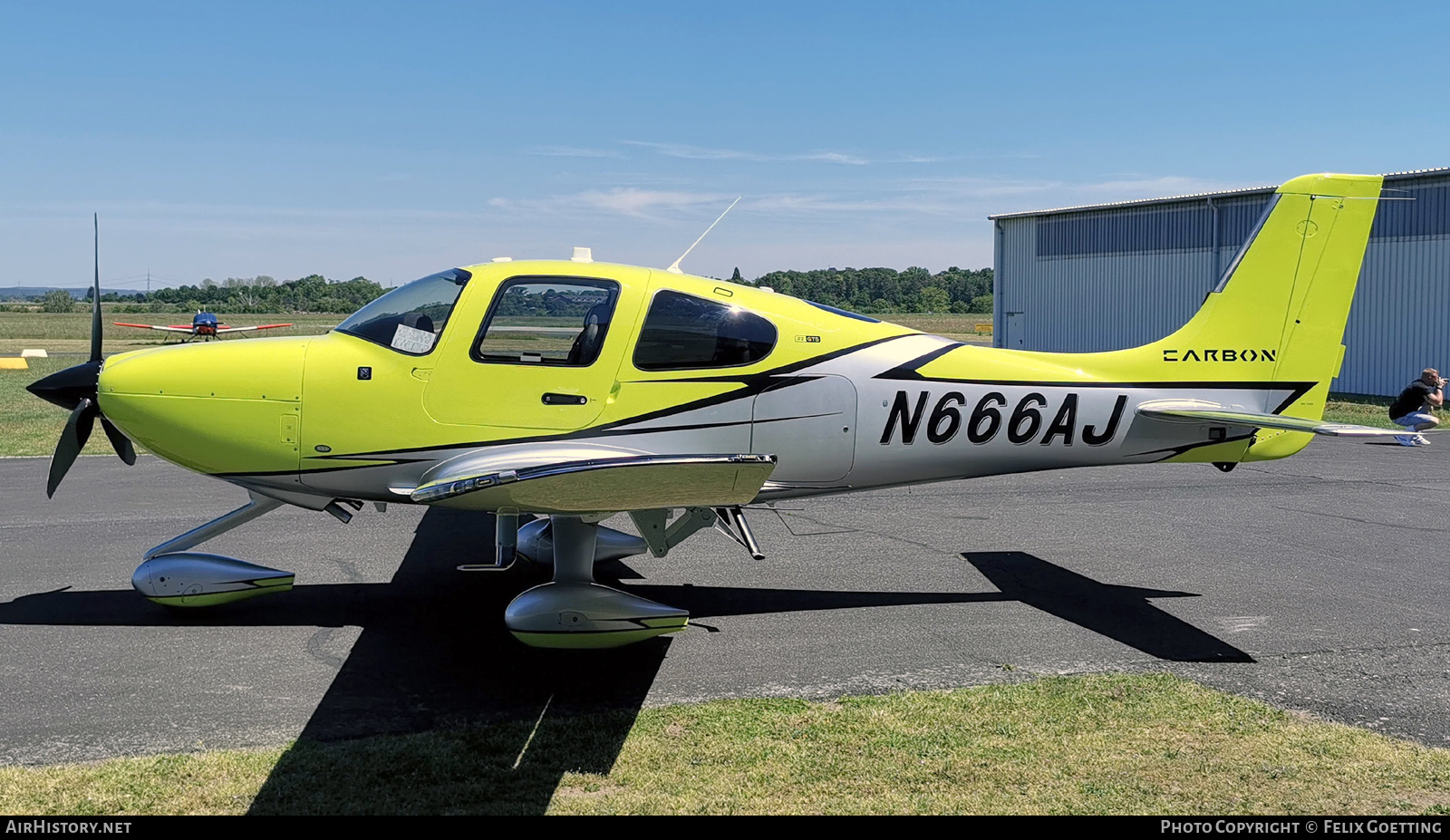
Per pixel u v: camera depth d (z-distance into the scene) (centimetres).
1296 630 575
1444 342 2047
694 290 573
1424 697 475
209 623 567
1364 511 908
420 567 689
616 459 428
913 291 9906
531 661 516
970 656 530
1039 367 614
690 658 524
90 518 832
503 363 548
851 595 640
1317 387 638
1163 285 2659
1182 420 626
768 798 376
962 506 929
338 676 491
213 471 568
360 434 549
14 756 399
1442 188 2038
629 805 369
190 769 388
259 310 11469
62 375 580
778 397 576
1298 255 628
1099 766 404
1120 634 567
